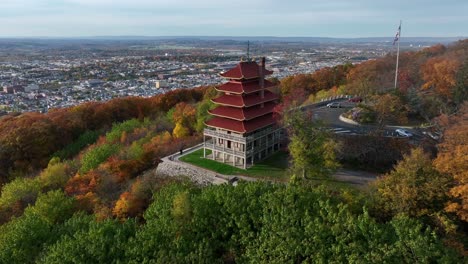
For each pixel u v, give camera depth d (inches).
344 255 1911.9
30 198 3695.9
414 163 2256.4
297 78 7357.3
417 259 1776.6
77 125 5954.7
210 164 3599.9
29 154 5068.9
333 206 2188.7
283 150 3902.6
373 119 4121.6
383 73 6466.5
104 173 3836.1
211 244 2263.8
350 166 3339.1
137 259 2078.0
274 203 2224.4
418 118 4318.4
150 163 4109.3
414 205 2144.4
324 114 4682.6
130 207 3085.6
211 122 3705.7
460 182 2078.0
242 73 3417.8
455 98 4163.4
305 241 1999.3
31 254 2347.4
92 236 2210.9
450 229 1975.9
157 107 6943.9
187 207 2352.4
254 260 2055.9
